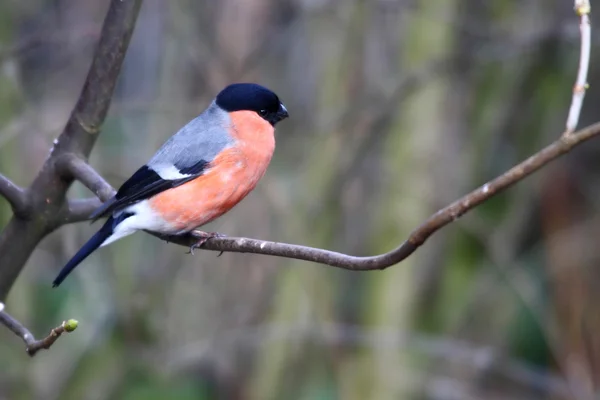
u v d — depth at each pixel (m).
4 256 6.72
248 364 12.17
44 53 12.23
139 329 11.32
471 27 10.96
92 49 12.28
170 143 7.32
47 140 10.25
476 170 11.48
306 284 11.24
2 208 10.50
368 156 11.42
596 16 11.87
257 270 11.48
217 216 7.43
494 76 11.44
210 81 11.28
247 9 11.66
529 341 13.42
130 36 6.68
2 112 10.34
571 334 12.46
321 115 11.34
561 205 12.77
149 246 11.53
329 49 11.27
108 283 11.23
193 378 12.21
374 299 11.40
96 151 11.09
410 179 11.05
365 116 11.06
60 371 11.40
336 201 11.16
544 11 11.50
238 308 11.52
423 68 10.80
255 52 11.32
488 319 12.42
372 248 11.23
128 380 11.59
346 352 11.54
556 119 12.12
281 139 11.71
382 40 11.20
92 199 7.07
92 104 6.69
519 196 12.05
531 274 13.30
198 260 11.49
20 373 10.98
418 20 10.98
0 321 5.60
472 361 11.95
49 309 11.65
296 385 11.66
